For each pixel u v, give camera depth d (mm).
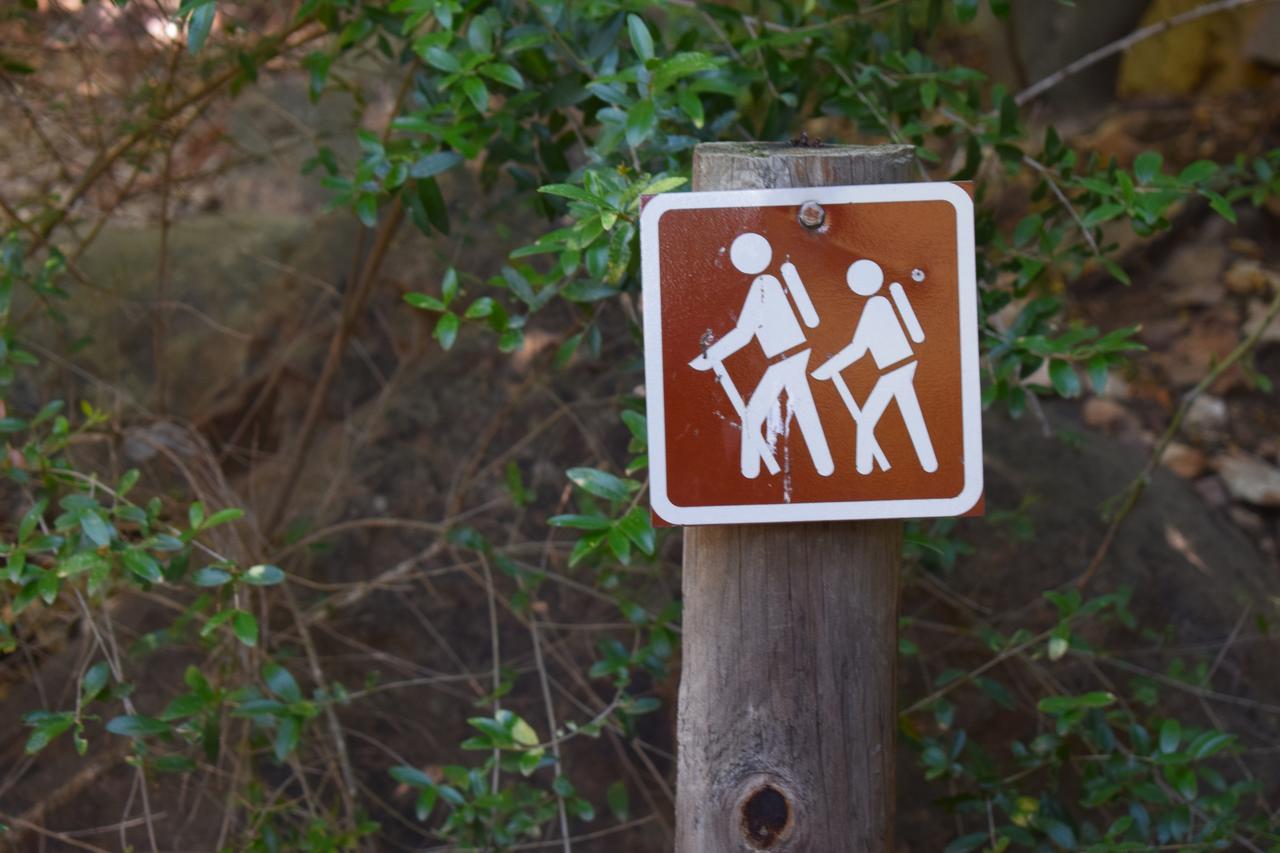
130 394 3955
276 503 3396
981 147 2668
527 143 2426
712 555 1552
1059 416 3941
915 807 2924
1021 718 3002
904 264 1422
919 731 2912
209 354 4055
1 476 2375
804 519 1453
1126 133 5480
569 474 1771
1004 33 6113
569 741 3006
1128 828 2117
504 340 2053
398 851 2930
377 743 2789
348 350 3848
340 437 3641
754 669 1549
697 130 2195
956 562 3191
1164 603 3250
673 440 1446
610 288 2086
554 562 3189
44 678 3098
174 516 2996
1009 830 2201
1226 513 3900
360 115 3182
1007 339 2131
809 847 1562
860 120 2443
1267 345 4375
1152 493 3602
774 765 1558
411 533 3340
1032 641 2535
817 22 2531
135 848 2859
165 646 2945
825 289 1427
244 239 4309
